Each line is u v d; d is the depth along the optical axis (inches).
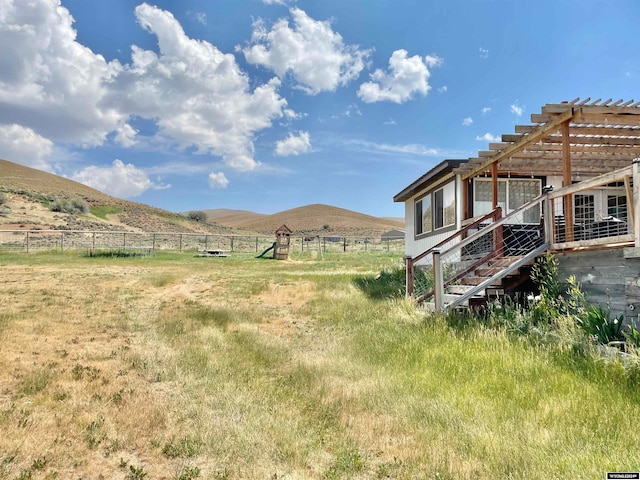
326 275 665.6
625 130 331.3
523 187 498.9
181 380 209.5
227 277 652.1
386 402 175.3
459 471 122.2
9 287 513.7
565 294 290.0
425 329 280.8
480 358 214.2
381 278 590.9
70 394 187.2
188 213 3110.2
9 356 242.1
